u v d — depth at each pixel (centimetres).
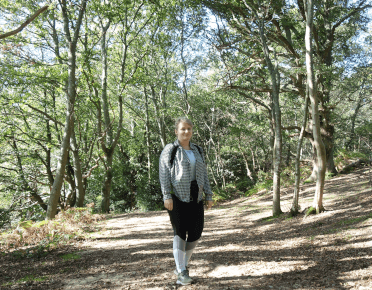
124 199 2486
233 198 2005
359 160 1764
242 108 2008
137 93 2277
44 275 348
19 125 1580
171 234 655
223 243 527
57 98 1659
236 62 1136
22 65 1277
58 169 951
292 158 2262
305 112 713
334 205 746
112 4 1359
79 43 1530
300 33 1411
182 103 2123
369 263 288
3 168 1616
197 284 285
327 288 244
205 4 1109
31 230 566
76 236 595
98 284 303
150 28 1650
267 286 265
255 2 949
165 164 295
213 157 2577
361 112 2277
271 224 697
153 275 327
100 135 1488
